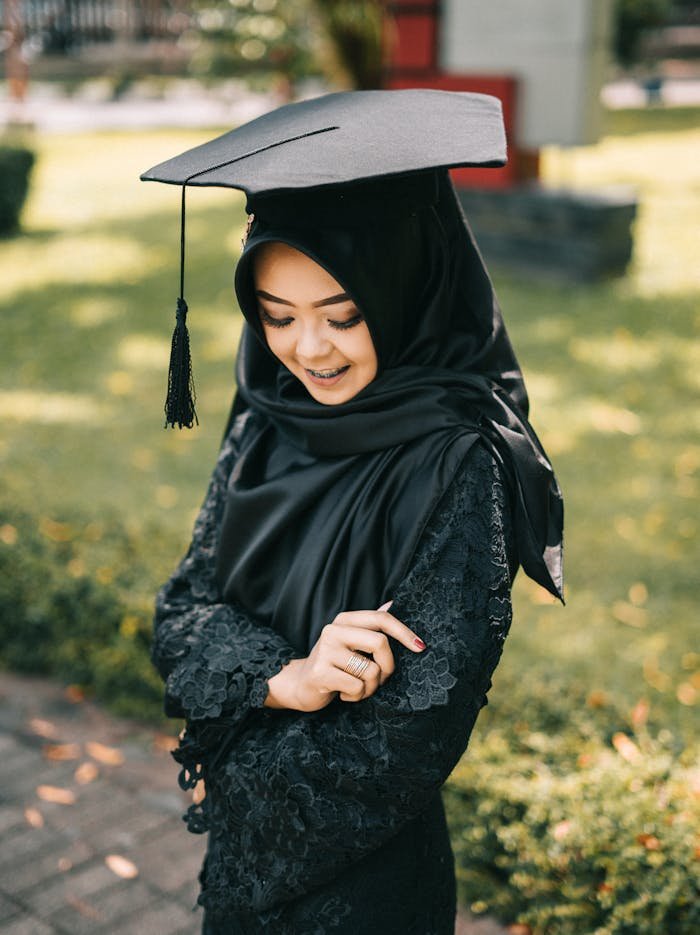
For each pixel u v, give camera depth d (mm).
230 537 1517
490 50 8156
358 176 1232
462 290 1472
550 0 7754
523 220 8258
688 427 5582
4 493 4574
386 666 1299
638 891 2240
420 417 1378
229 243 9922
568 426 5625
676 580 4082
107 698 3514
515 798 2539
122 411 6164
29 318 7922
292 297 1343
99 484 5113
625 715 2844
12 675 3691
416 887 1487
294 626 1454
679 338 6906
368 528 1383
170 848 2828
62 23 25984
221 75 15680
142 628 3432
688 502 4742
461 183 8477
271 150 1327
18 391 6504
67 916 2584
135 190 12594
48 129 17703
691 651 3582
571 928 2361
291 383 1505
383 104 1417
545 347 6816
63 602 3615
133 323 7723
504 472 1383
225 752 1450
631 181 11922
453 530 1336
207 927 1628
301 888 1401
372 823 1343
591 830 2377
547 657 3531
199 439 5730
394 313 1360
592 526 4535
